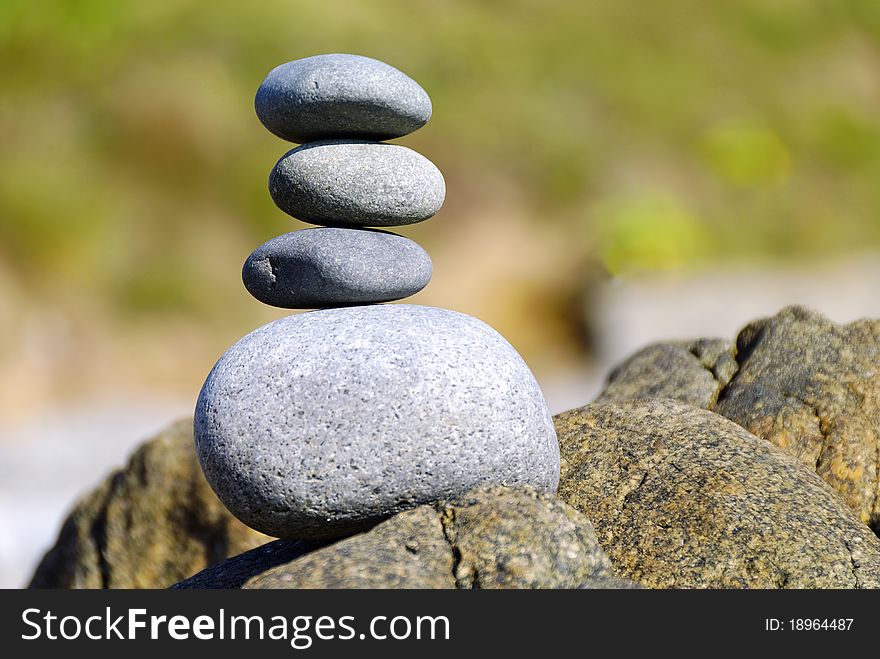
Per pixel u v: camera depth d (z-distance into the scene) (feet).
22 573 41.47
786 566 16.20
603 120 84.94
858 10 114.21
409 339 16.55
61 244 64.90
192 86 73.10
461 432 15.97
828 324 23.00
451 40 84.33
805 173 91.04
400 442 15.79
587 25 94.84
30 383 59.31
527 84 84.28
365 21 82.07
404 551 15.01
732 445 18.99
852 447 20.18
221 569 18.65
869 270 81.82
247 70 76.02
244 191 70.18
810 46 106.01
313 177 18.01
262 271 18.34
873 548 16.76
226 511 26.81
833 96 101.14
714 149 87.56
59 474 51.19
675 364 23.94
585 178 78.33
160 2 78.48
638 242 74.43
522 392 16.76
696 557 16.62
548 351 68.64
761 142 88.74
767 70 100.22
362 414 15.81
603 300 71.36
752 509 17.24
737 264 79.10
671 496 17.89
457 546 14.98
